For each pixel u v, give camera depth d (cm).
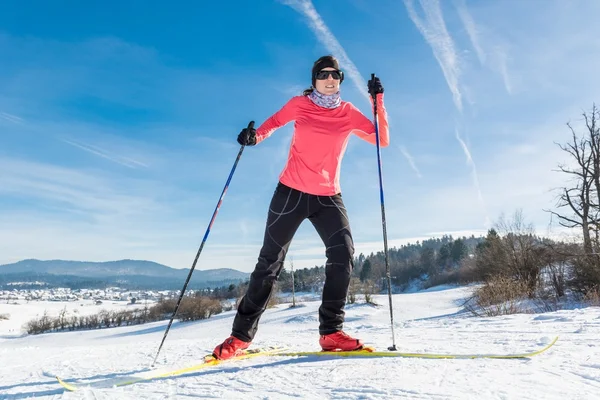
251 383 167
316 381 164
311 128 247
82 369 241
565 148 1934
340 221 248
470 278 3012
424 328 433
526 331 312
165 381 182
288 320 2489
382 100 266
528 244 1780
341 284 238
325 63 249
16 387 200
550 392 135
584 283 1382
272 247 246
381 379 160
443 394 137
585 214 1827
